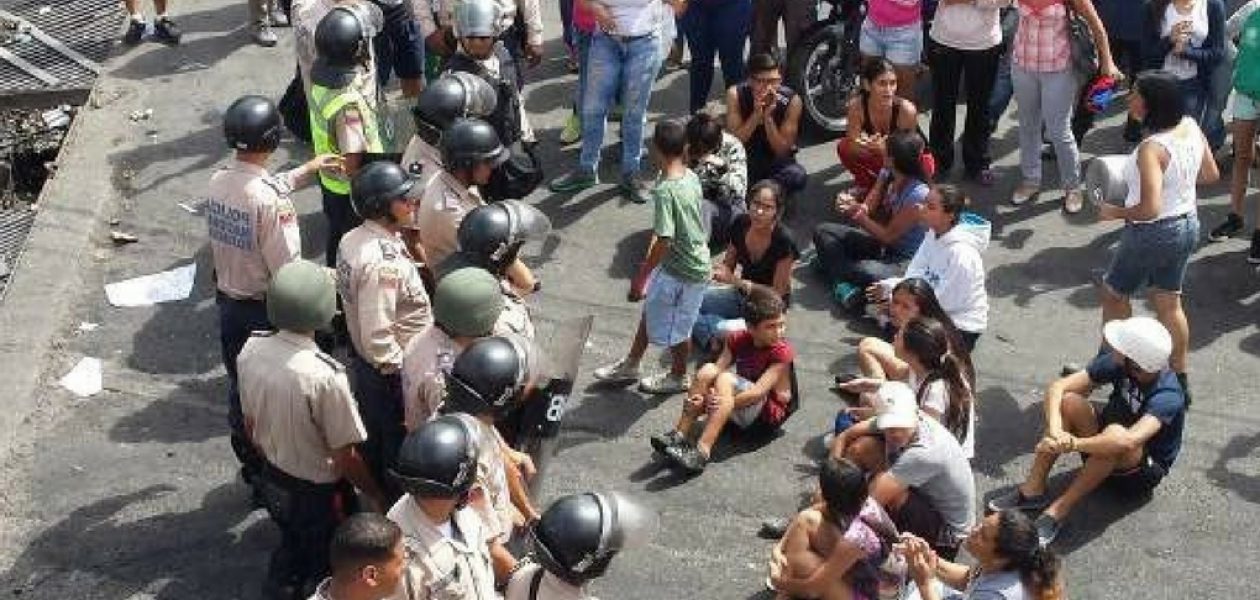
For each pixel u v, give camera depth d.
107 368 8.12
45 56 11.20
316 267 5.93
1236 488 7.45
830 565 6.21
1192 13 9.41
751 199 8.27
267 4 11.22
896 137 8.59
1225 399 8.06
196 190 9.66
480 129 6.73
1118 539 7.12
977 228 7.85
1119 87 10.41
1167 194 7.58
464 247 6.23
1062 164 9.53
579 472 7.48
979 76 9.59
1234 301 8.85
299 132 8.27
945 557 6.64
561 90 10.92
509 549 5.91
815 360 8.36
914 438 6.48
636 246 9.28
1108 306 8.03
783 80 10.40
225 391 8.01
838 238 8.80
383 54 9.44
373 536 4.72
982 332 8.05
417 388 5.95
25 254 8.85
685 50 11.49
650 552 6.99
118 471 7.40
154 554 6.89
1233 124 9.15
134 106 10.48
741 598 6.75
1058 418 7.13
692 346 8.36
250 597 6.66
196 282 8.84
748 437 7.71
